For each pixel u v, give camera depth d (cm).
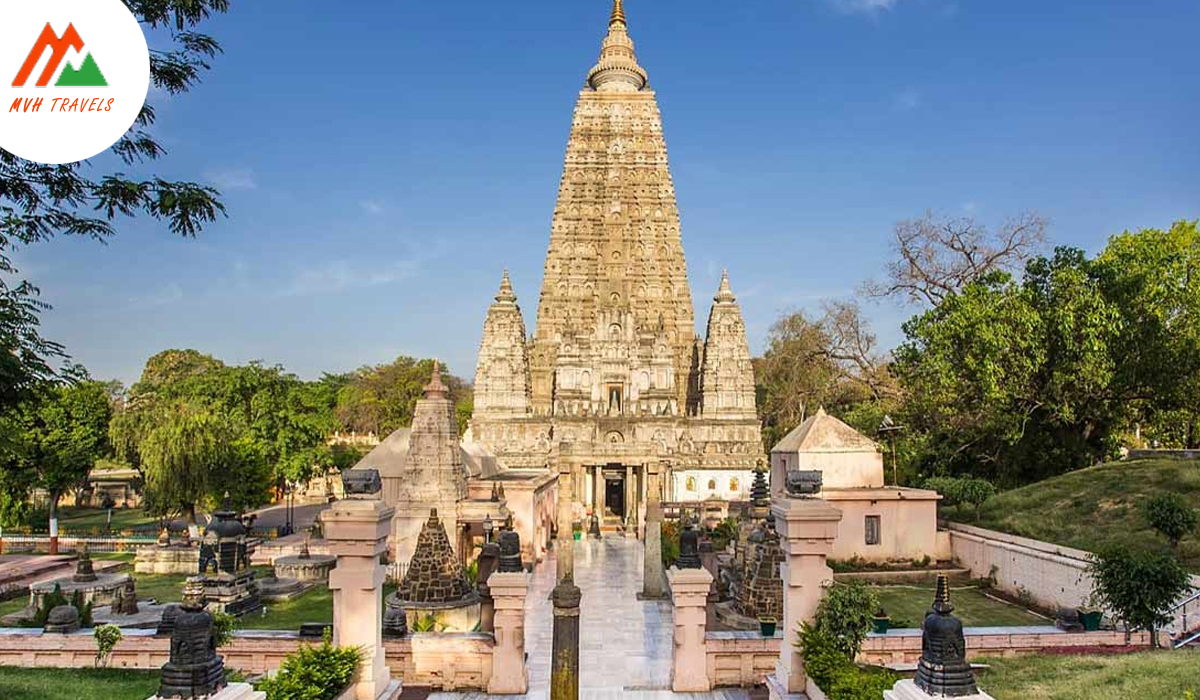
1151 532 3691
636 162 9556
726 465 8225
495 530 4122
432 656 2427
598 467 7925
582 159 9544
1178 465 4494
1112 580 2538
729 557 4019
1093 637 2567
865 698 1677
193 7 1995
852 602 1953
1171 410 5394
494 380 8862
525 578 2403
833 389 9156
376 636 1975
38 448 5994
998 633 2584
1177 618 2727
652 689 2389
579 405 8644
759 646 2403
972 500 4628
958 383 5475
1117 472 4675
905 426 6112
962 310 5472
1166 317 5056
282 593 4078
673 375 8838
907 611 3591
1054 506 4450
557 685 1920
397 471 5138
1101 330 5009
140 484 8362
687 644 2367
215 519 4125
